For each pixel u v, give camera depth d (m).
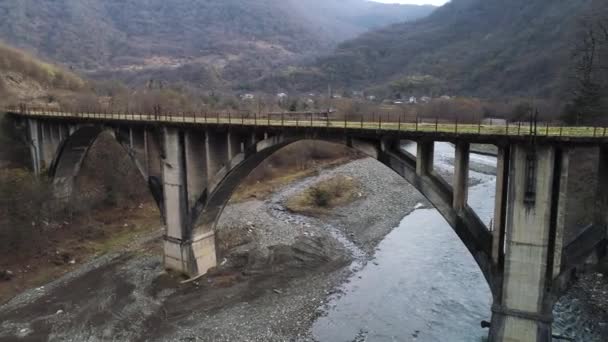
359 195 56.97
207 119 33.81
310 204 52.91
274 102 110.56
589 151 48.59
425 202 55.16
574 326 25.78
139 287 31.52
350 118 40.72
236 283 32.34
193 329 26.47
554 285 18.66
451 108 56.31
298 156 77.56
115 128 35.28
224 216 47.25
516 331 19.39
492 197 55.72
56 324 27.05
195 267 32.72
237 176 30.55
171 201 32.16
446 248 39.75
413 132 21.09
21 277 33.12
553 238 18.48
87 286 31.97
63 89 73.75
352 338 25.81
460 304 29.62
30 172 44.03
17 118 47.00
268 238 40.81
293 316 28.03
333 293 31.23
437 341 25.50
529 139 17.78
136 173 51.84
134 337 25.75
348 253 38.81
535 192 18.12
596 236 20.14
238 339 25.47
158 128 31.36
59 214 42.25
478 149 89.06
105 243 40.28
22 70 69.00
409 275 34.16
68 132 40.75
